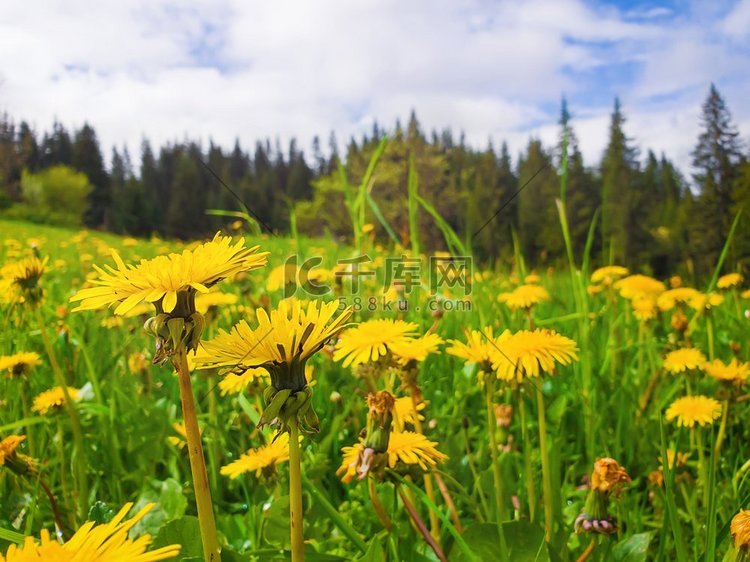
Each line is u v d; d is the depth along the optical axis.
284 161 107.94
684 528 1.75
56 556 0.64
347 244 6.36
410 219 3.46
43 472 1.95
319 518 1.61
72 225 44.03
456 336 3.06
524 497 1.76
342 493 2.05
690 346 2.66
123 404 2.39
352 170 27.47
